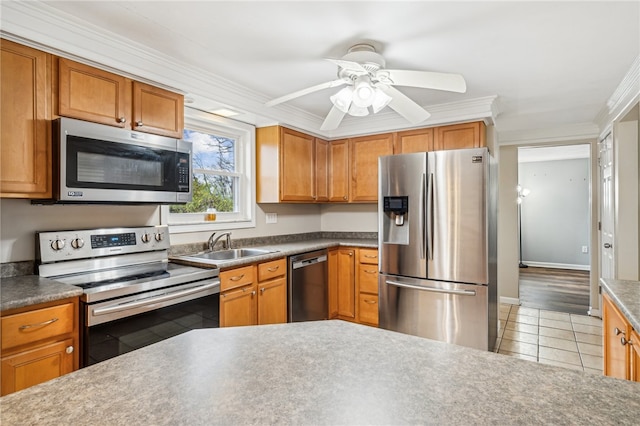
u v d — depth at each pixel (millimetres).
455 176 2768
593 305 4109
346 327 1181
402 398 726
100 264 2203
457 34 1979
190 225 2889
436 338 2840
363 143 3809
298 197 3578
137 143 2125
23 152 1725
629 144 3166
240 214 3436
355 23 1870
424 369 861
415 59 2303
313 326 1190
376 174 3725
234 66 2436
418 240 2916
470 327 2715
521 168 7203
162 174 2260
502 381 801
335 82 2107
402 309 2996
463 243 2738
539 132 4410
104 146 1966
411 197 2955
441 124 3346
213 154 3230
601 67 2428
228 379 804
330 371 847
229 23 1874
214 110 2936
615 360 1684
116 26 1908
